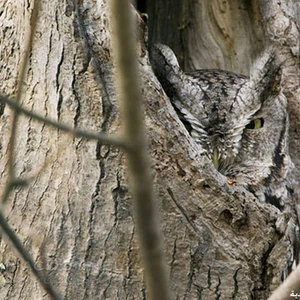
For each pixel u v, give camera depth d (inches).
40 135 286.7
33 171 283.3
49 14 297.0
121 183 279.1
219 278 278.8
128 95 146.7
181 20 417.1
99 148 281.1
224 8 404.2
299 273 181.5
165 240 277.3
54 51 292.8
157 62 350.0
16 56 299.7
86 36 292.8
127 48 144.6
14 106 171.9
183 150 286.2
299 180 348.8
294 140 359.9
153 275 151.0
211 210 283.3
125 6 143.9
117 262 274.4
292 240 313.0
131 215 277.0
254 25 399.9
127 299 272.1
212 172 286.5
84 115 284.2
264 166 338.6
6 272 274.7
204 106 341.1
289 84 369.4
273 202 330.6
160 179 280.7
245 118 341.7
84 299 270.7
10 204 280.4
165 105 290.2
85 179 279.9
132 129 148.2
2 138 292.2
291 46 375.2
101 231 275.9
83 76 287.9
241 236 285.4
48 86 290.0
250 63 402.6
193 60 414.9
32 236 275.6
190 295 276.5
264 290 283.4
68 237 275.3
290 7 383.6
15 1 308.5
